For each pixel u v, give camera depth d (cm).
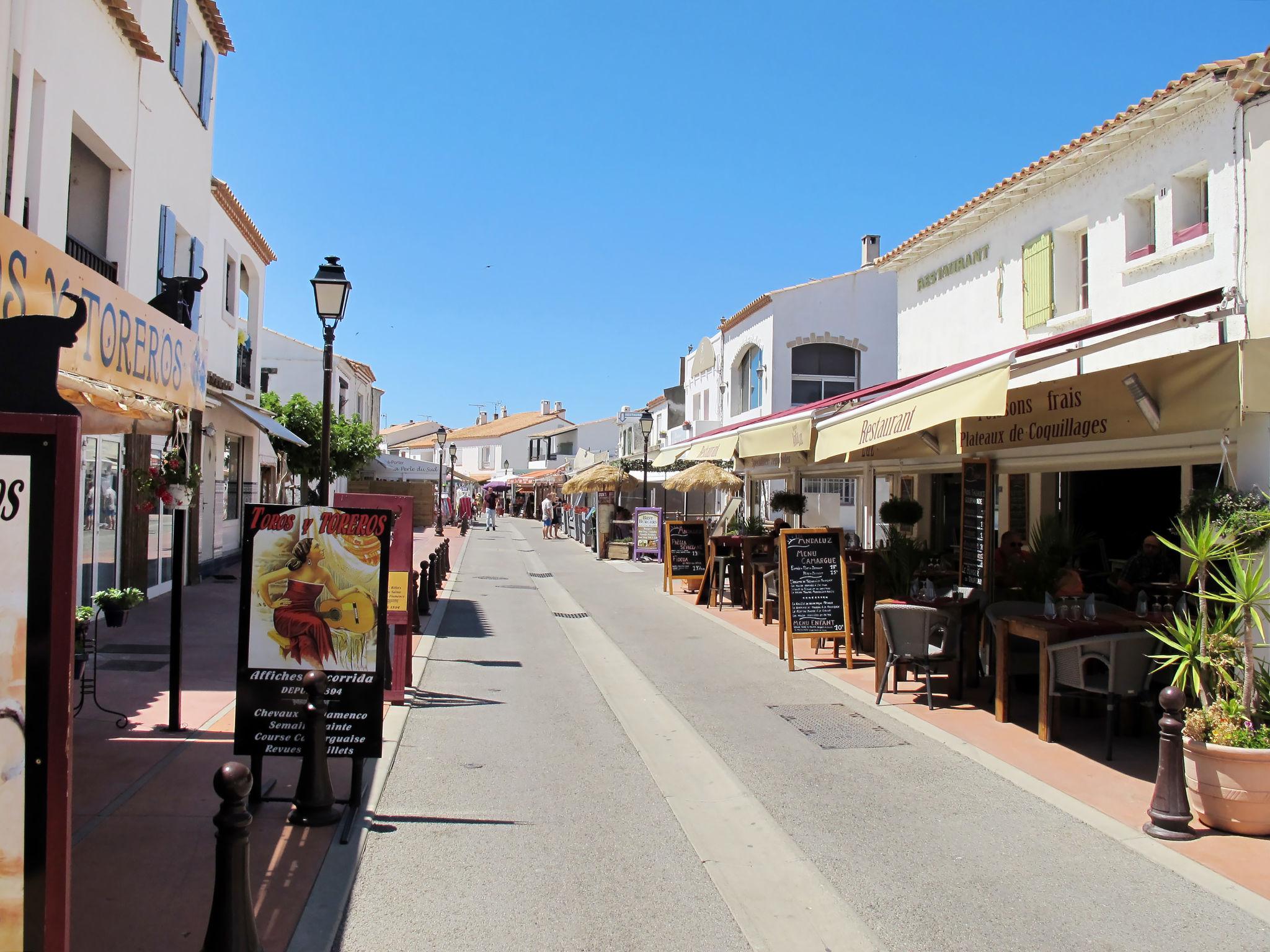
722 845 518
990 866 489
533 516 6538
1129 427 768
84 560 1124
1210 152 901
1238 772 523
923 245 1477
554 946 399
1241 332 813
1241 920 426
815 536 1046
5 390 254
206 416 1634
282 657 552
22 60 829
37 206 895
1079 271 1168
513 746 709
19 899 240
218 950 329
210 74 1541
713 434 1611
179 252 1440
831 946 403
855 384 2544
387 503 840
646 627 1358
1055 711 721
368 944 396
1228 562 599
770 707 847
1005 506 1244
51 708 242
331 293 1018
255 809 544
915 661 844
